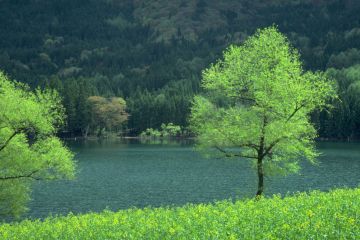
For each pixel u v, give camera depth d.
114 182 72.50
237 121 38.31
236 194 60.41
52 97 39.84
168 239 20.47
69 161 39.25
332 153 117.69
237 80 38.81
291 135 36.72
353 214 22.30
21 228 27.58
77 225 25.56
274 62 38.81
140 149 139.75
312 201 26.84
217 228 20.95
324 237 18.19
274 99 36.81
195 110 39.81
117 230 23.66
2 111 37.03
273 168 38.41
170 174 81.12
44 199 58.88
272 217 22.66
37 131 39.19
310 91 36.50
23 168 37.84
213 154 39.78
